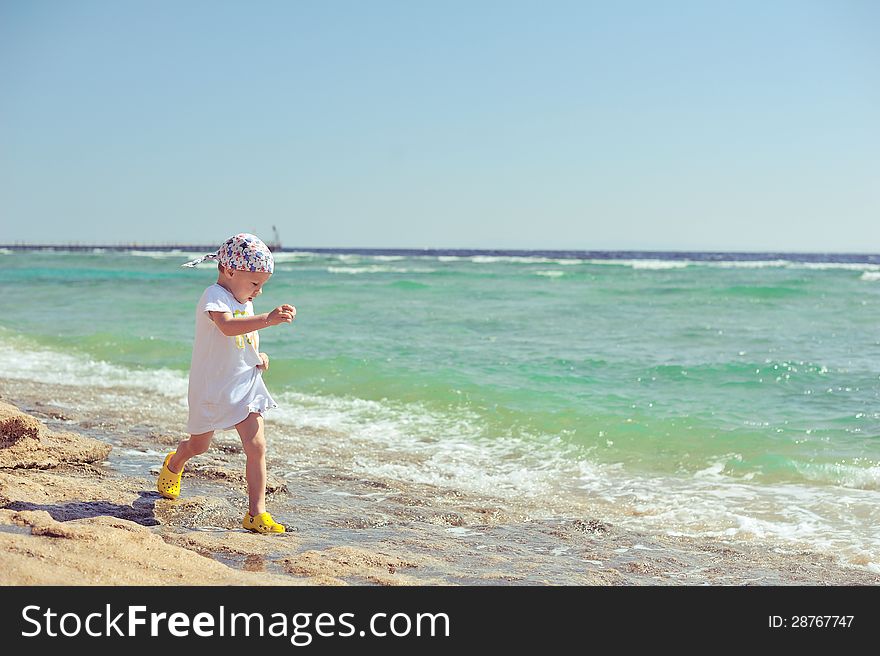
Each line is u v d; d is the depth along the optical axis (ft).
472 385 30.89
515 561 13.73
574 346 42.32
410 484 19.49
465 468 21.24
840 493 19.03
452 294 81.10
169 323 53.26
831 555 14.94
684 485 19.92
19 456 17.31
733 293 82.17
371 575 12.16
